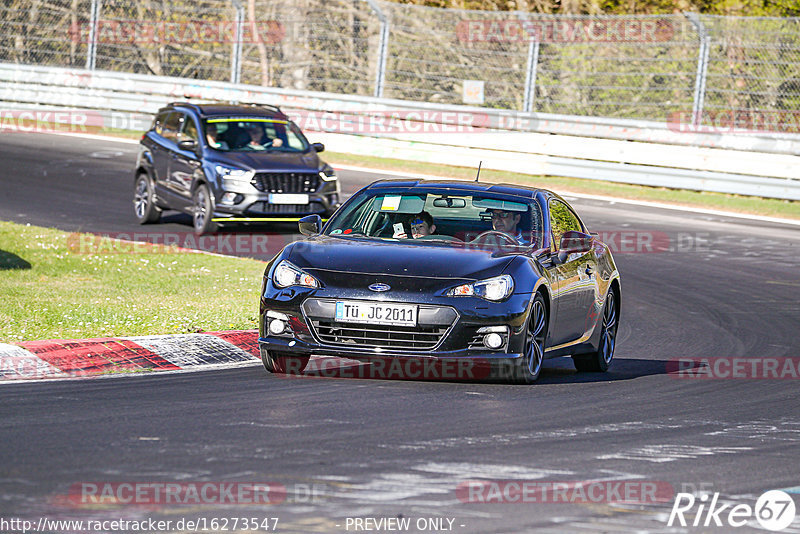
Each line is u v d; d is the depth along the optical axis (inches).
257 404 1204.5
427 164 3932.1
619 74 3927.2
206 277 2161.7
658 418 1238.3
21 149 3843.5
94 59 4613.7
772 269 2578.7
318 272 1353.3
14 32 4761.3
